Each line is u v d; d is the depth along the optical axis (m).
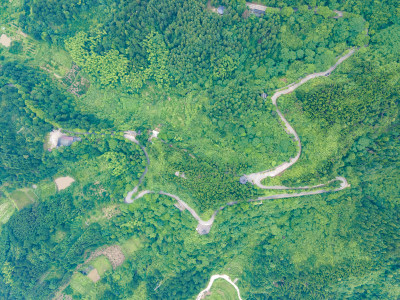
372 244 102.38
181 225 114.25
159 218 116.88
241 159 109.62
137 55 112.88
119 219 117.56
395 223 100.94
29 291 116.38
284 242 114.31
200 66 108.75
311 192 106.56
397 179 103.25
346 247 107.19
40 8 112.69
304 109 99.81
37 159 113.75
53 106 112.88
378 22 95.94
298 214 111.06
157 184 113.56
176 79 115.12
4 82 110.31
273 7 101.56
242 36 102.69
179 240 116.31
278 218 112.81
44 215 116.50
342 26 97.06
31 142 111.75
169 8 104.56
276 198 107.50
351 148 101.06
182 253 114.88
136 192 116.50
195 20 101.69
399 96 92.38
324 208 108.56
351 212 107.38
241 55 106.00
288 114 102.31
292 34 101.75
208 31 101.06
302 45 102.50
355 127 97.12
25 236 114.81
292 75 102.94
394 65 92.31
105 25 113.62
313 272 109.25
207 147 114.06
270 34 99.81
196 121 115.06
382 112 94.88
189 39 104.31
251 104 102.69
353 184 104.56
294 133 103.88
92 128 113.50
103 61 115.69
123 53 114.94
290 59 103.56
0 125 107.69
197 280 117.56
